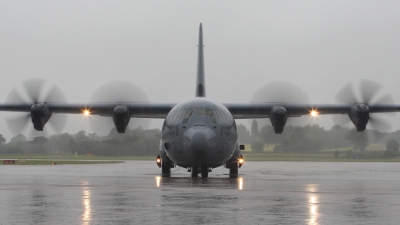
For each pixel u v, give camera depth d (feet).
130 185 118.21
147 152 495.00
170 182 130.00
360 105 186.19
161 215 70.49
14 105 197.47
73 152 488.02
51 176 155.84
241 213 72.54
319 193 100.68
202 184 123.24
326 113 199.00
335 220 67.05
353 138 204.54
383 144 472.85
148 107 193.98
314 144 451.94
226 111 159.12
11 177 149.48
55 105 196.03
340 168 241.55
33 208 76.74
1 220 66.28
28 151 588.09
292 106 192.95
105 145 484.33
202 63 210.79
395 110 191.93
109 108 195.42
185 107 155.63
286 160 432.66
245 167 254.47
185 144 147.02
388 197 93.66
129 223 64.39
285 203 83.61
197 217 69.00
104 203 82.74
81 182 127.54
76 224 63.62
